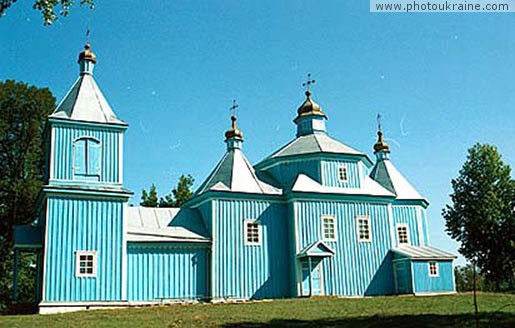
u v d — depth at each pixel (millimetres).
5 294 39406
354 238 32281
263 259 30703
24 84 40562
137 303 27641
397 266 32781
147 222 30672
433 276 32250
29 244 26781
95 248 25594
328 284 30828
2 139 39625
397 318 18391
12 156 39938
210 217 30547
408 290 31688
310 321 18406
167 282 28609
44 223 26172
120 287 25641
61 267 24797
